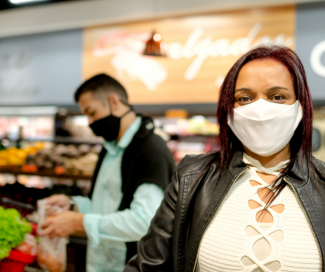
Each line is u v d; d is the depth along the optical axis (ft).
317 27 11.00
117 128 5.59
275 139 2.81
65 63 14.42
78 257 6.99
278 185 2.81
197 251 2.87
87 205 6.13
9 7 14.38
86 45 14.06
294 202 2.72
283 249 2.52
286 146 3.02
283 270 2.49
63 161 11.20
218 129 3.26
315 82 11.03
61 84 14.49
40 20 14.24
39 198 9.52
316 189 2.75
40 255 4.75
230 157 3.15
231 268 2.63
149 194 4.80
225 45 12.12
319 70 10.97
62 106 14.43
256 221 2.68
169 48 12.87
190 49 12.60
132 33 13.35
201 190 3.09
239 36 11.92
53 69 14.61
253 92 2.86
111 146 5.80
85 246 6.92
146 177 4.89
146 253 3.04
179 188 3.16
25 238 4.70
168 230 3.08
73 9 13.70
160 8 12.53
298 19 11.20
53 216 4.94
